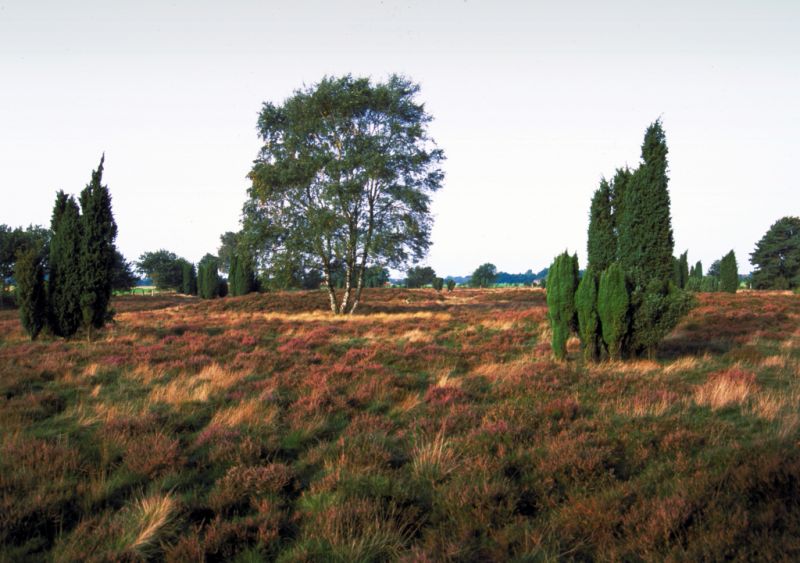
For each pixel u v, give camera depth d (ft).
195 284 249.55
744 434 19.90
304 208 102.63
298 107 99.71
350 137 101.60
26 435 20.33
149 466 16.93
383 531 12.66
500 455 17.70
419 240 105.91
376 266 104.94
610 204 51.21
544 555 11.53
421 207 101.19
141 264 267.18
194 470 17.31
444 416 23.29
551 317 42.80
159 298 193.88
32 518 13.19
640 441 18.92
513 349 49.98
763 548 10.64
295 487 15.93
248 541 12.62
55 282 57.98
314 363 40.93
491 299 162.91
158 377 33.78
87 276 57.98
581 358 43.37
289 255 100.37
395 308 118.52
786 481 13.74
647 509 12.89
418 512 13.92
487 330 68.59
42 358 40.34
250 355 42.57
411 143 103.50
